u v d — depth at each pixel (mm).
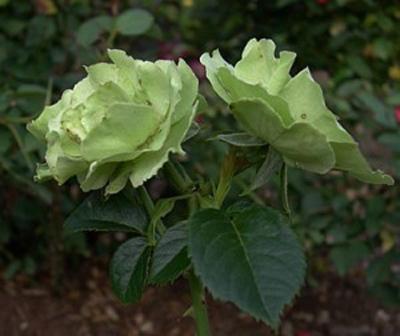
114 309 3104
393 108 2564
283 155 865
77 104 868
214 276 794
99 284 3193
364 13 2949
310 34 3006
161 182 2885
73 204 2885
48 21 2688
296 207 2797
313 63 3002
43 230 3051
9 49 2713
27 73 2691
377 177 873
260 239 816
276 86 862
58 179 866
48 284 3156
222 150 2598
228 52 3154
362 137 2760
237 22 3213
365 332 3197
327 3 2920
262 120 823
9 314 3010
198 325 919
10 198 2998
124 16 2281
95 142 825
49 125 876
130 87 859
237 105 821
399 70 2955
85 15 2766
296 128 812
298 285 791
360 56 2920
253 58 876
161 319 3082
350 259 2707
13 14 2748
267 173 869
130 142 834
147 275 921
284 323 3178
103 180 860
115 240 3324
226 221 835
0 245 3105
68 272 3215
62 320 3025
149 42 2998
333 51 2979
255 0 3162
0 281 3145
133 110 815
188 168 2545
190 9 3332
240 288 786
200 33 3240
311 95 832
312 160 849
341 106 2738
